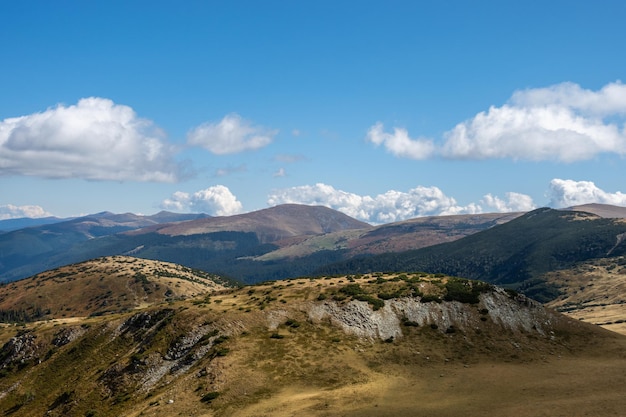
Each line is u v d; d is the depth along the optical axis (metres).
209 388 81.12
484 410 64.44
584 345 98.81
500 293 115.38
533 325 106.31
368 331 101.38
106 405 91.25
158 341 106.06
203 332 103.56
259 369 85.56
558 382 75.62
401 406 67.94
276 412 69.25
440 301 110.75
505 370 84.50
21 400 111.38
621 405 61.44
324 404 70.25
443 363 89.50
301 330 101.50
